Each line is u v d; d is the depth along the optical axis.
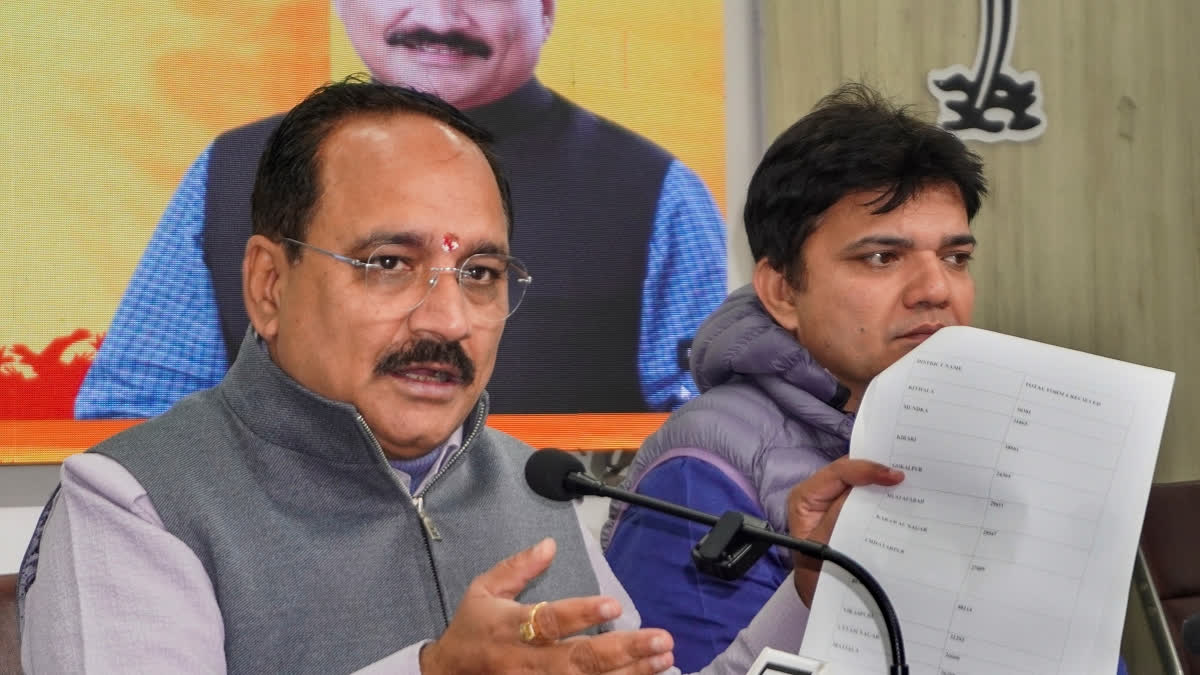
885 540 1.06
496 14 2.21
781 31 2.45
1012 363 1.07
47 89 1.94
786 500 1.36
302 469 1.16
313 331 1.14
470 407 1.19
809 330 1.43
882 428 1.08
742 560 0.97
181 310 2.01
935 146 1.38
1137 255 2.75
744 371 1.46
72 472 1.12
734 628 1.33
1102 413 1.04
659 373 2.32
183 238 2.01
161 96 2.00
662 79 2.35
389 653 1.15
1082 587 1.01
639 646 0.88
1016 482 1.04
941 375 1.08
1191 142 2.80
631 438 2.29
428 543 1.21
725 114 2.41
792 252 1.44
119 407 1.97
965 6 2.59
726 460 1.40
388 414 1.15
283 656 1.11
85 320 1.95
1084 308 2.70
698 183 2.37
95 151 1.96
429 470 1.26
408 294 1.14
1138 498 1.01
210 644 1.07
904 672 0.98
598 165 2.29
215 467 1.15
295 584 1.13
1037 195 2.66
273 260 1.19
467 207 1.16
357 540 1.17
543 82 2.25
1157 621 1.75
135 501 1.10
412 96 1.20
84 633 1.03
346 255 1.13
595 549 1.40
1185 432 2.79
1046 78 2.66
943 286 1.37
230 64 2.05
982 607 1.02
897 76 2.53
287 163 1.17
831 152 1.39
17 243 1.92
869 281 1.39
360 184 1.14
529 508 1.34
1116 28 2.73
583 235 2.28
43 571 1.09
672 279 2.34
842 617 1.05
